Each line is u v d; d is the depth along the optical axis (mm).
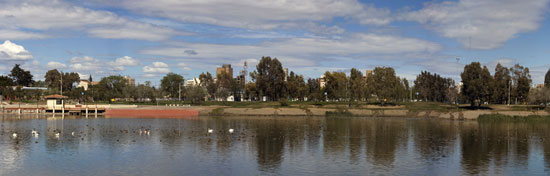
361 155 73562
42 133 101188
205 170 61438
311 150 78438
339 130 112938
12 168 62031
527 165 66062
